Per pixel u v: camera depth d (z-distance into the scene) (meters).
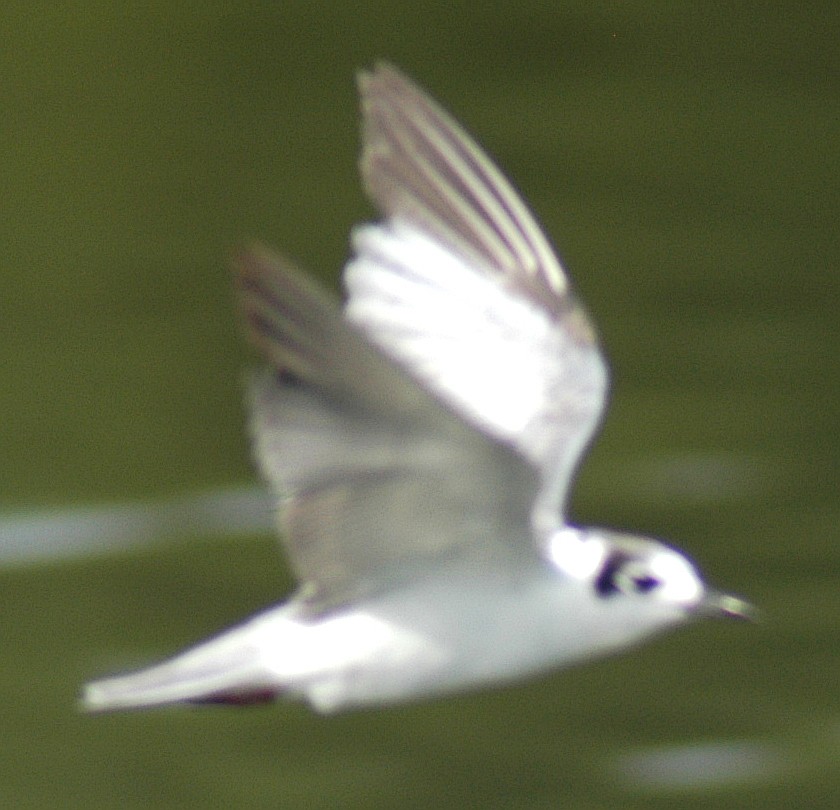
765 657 16.25
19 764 14.89
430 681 9.47
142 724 15.28
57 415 20.52
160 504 18.80
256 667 9.28
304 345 8.09
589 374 9.43
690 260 24.64
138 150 26.36
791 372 21.88
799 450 20.08
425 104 10.24
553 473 9.15
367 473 8.70
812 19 30.06
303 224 24.78
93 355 21.80
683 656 16.23
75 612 16.78
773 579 17.45
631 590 9.56
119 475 19.30
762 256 24.64
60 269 23.70
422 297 9.73
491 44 29.02
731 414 20.80
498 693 15.56
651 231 25.27
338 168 25.94
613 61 28.91
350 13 29.12
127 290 23.22
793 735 15.26
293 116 26.94
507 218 10.00
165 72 27.70
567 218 25.48
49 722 15.28
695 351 22.42
